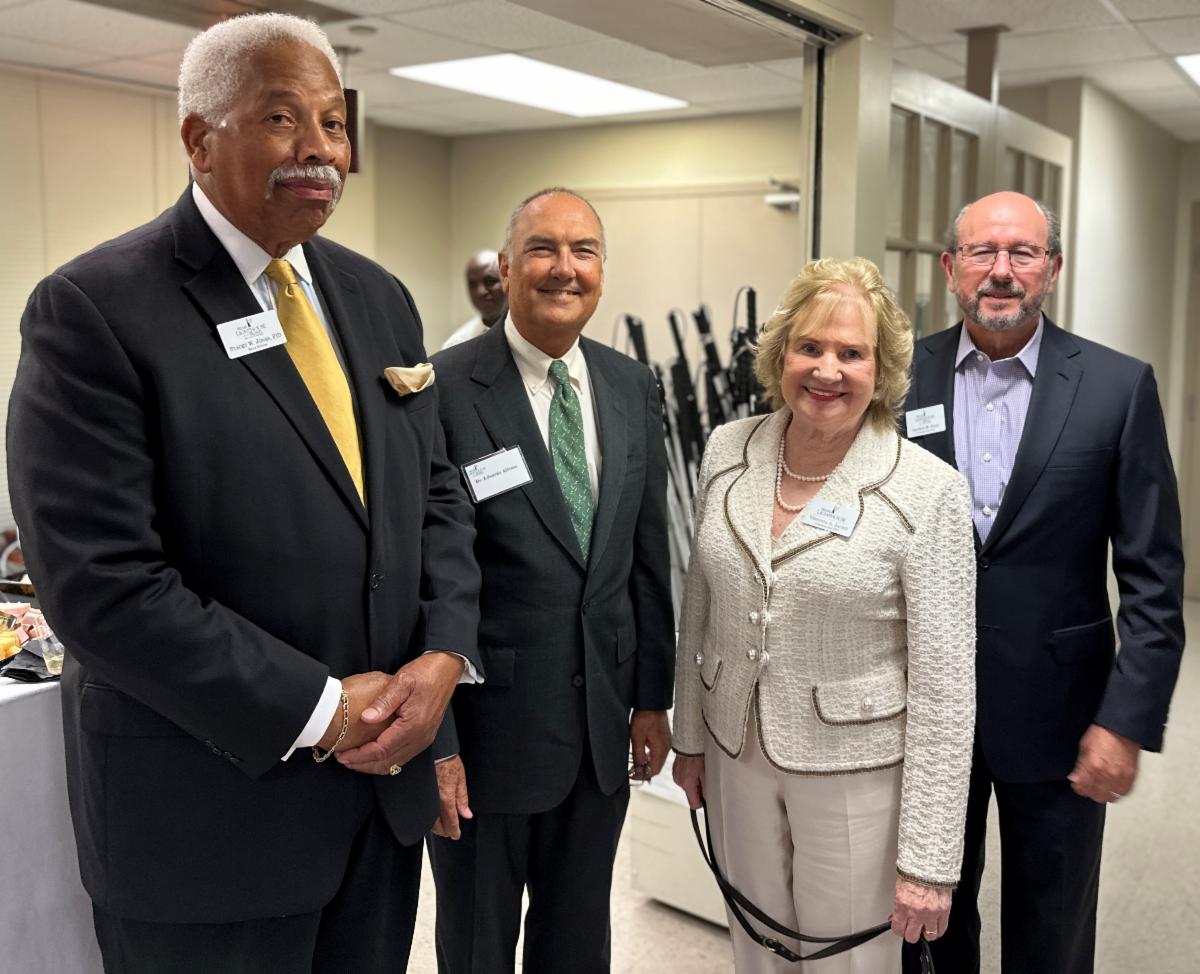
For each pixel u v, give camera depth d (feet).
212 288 4.04
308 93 3.92
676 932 8.31
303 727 4.00
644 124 19.69
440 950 5.98
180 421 3.87
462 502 5.17
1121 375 5.73
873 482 4.99
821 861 5.16
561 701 5.54
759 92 16.40
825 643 4.98
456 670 4.59
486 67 14.66
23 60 12.38
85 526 3.69
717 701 5.39
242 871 4.12
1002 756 5.76
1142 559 5.59
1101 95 15.58
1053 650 5.71
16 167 12.78
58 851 5.01
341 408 4.35
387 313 4.83
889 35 8.73
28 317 3.83
